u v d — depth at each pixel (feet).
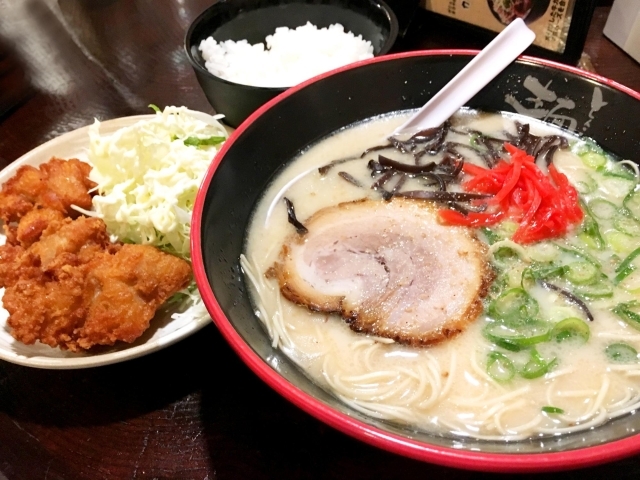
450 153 0.79
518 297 0.61
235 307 0.59
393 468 0.56
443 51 0.79
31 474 0.59
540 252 0.65
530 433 0.51
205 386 0.65
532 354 0.56
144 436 0.62
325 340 0.60
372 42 1.13
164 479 0.58
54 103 1.15
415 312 0.61
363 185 0.77
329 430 0.60
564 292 0.61
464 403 0.54
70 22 1.36
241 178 0.70
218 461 0.59
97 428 0.63
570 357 0.56
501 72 0.79
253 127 0.70
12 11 1.37
